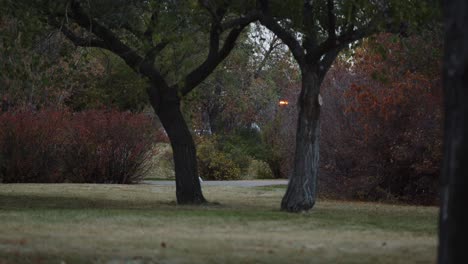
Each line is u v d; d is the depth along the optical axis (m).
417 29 34.88
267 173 87.56
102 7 40.53
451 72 12.65
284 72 97.94
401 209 42.38
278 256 19.67
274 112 91.69
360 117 51.59
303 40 36.88
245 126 94.06
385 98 49.44
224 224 29.22
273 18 37.41
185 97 45.75
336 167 52.66
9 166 68.12
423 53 49.28
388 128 50.25
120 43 41.53
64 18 39.22
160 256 19.42
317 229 27.84
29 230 26.06
